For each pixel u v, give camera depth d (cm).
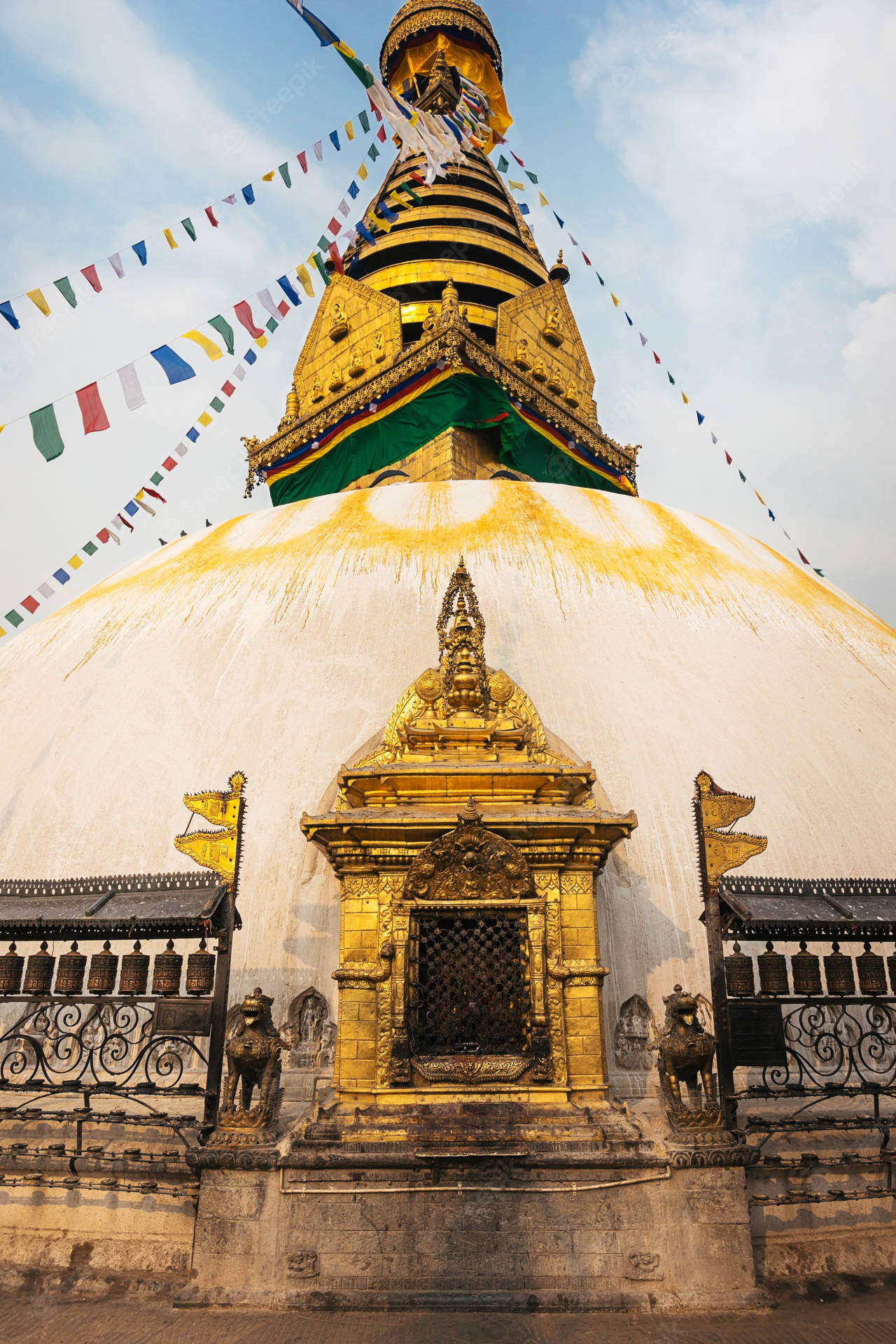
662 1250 488
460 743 656
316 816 571
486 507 1099
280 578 986
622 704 812
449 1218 491
